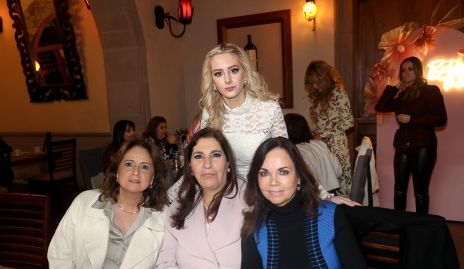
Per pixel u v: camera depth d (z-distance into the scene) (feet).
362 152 7.47
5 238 5.70
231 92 4.83
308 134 8.22
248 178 4.43
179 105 15.11
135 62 13.09
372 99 12.59
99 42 14.74
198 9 14.64
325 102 9.74
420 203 10.16
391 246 4.16
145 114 13.25
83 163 9.96
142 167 4.74
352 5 12.29
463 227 10.69
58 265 4.92
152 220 4.86
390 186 11.73
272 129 5.32
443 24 11.44
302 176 4.24
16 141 17.48
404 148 10.08
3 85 17.34
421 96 9.73
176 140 11.46
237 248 4.48
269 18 13.41
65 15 14.87
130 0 12.37
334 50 12.62
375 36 12.51
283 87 13.56
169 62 14.38
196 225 4.64
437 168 11.25
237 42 14.16
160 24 13.67
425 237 3.64
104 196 4.86
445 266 3.60
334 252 4.08
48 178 14.02
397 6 12.12
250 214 4.35
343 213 4.14
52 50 15.58
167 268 4.66
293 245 4.15
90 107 15.58
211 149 4.46
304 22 12.98
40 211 5.63
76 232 4.80
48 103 16.48
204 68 5.16
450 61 10.85
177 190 5.27
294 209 4.23
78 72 15.25
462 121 10.80
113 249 4.84
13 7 15.84
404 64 10.04
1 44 16.94
